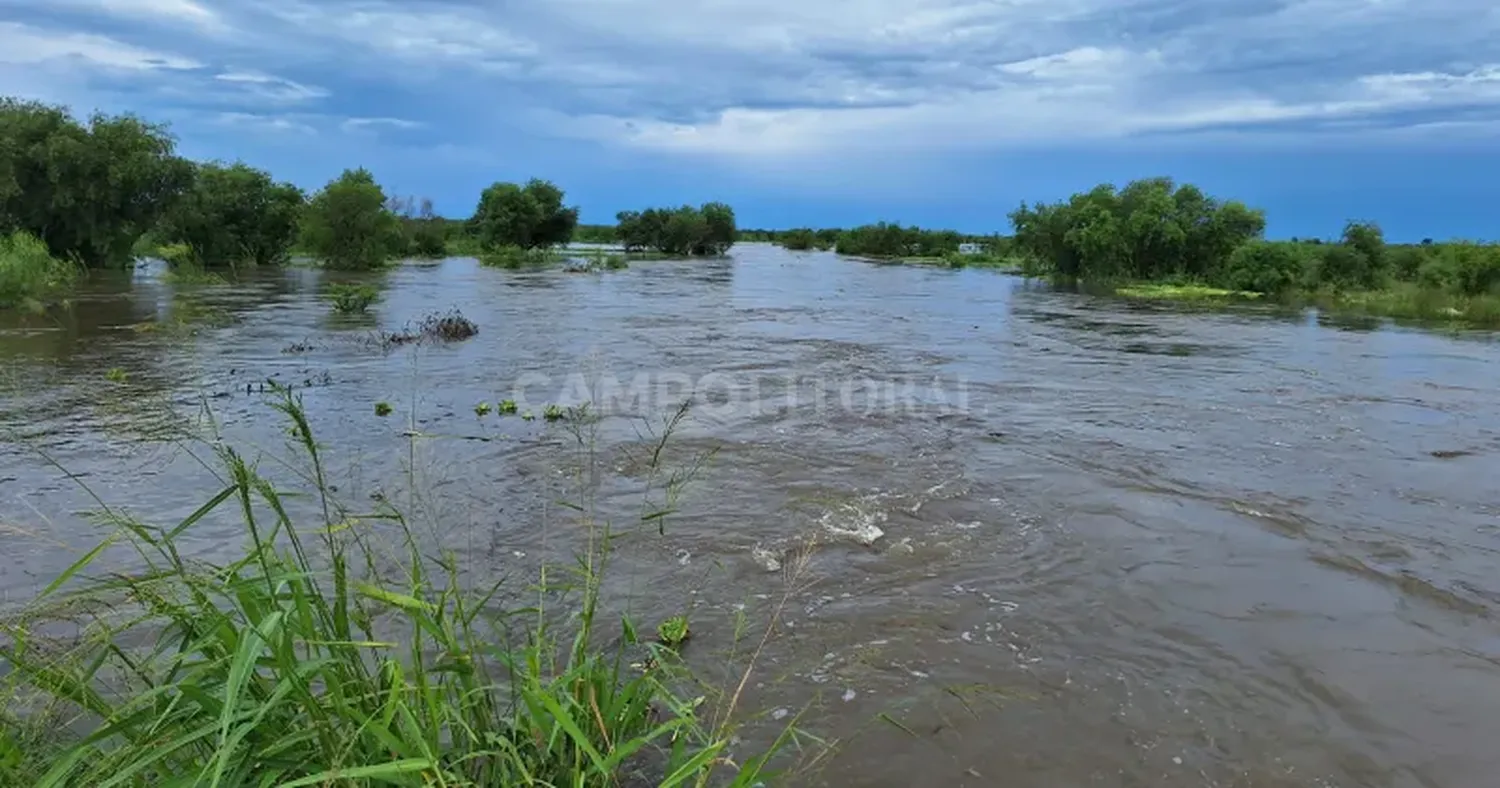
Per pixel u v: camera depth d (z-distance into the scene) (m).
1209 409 9.09
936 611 4.13
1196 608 4.22
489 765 2.27
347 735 1.95
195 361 10.84
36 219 24.33
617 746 2.26
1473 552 5.03
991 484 6.19
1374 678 3.59
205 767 1.64
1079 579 4.55
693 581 4.41
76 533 4.78
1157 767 2.96
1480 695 3.47
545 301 21.12
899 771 2.89
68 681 2.01
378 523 4.84
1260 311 21.19
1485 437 7.96
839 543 4.99
